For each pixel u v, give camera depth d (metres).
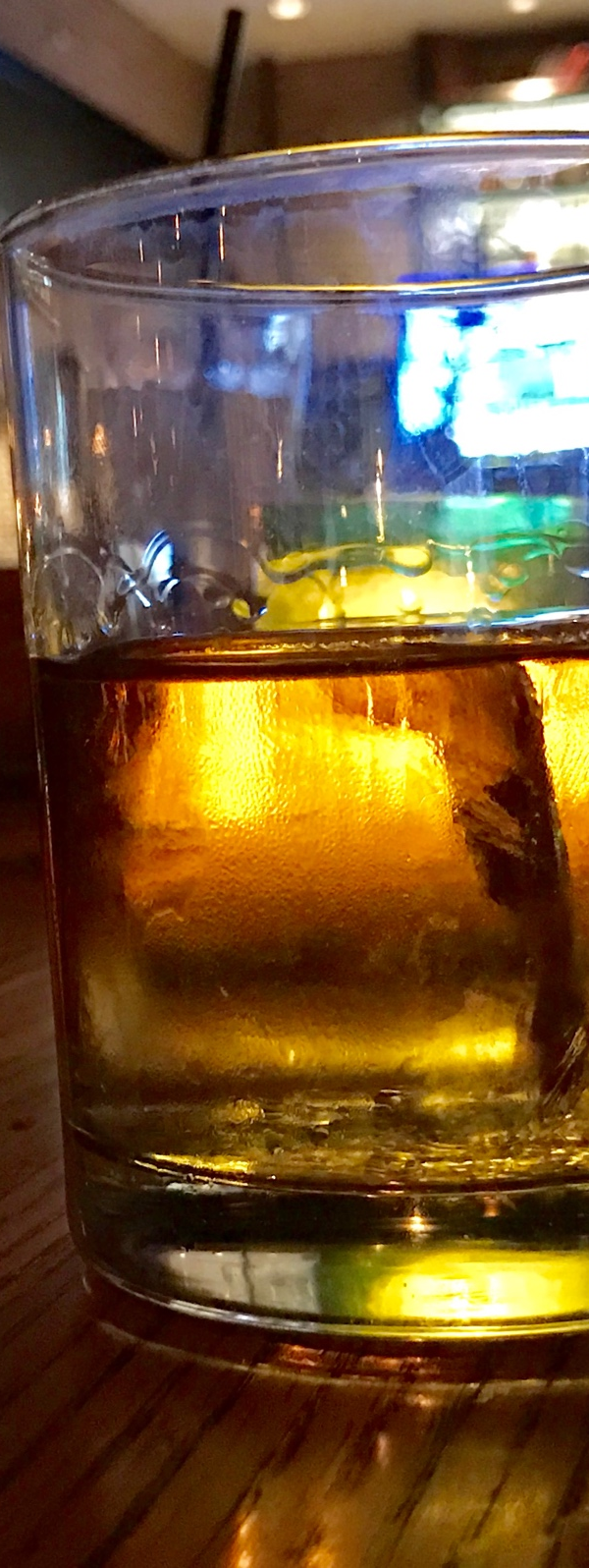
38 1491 0.08
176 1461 0.08
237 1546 0.07
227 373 0.12
